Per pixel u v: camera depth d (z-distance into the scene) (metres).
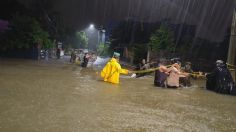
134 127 6.33
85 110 7.57
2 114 6.69
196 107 9.06
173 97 10.77
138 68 18.59
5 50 32.59
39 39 33.16
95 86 12.41
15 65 21.58
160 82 13.73
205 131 6.39
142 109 8.18
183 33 37.22
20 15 34.09
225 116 8.02
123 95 10.41
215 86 13.24
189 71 18.97
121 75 19.36
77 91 10.62
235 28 15.05
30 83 12.00
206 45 29.69
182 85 14.59
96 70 22.66
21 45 32.16
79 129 5.92
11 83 11.61
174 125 6.71
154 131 6.13
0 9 39.16
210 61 26.25
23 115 6.71
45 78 14.33
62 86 11.73
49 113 7.02
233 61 15.09
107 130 5.98
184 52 29.12
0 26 33.75
